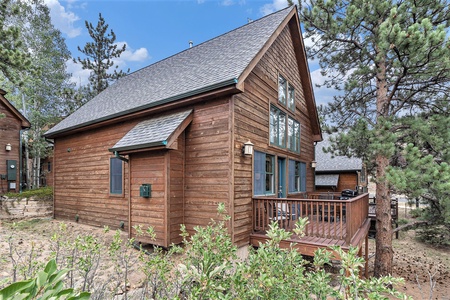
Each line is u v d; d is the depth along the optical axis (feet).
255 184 21.86
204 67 23.25
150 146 18.56
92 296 9.35
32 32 52.70
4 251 17.46
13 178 39.11
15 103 56.75
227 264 7.55
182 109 21.34
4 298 4.21
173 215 19.24
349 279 6.57
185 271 7.29
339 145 27.55
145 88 27.58
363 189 45.75
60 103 57.72
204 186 19.51
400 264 30.89
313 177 38.93
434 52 18.03
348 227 16.26
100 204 27.02
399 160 25.20
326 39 26.27
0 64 22.98
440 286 24.85
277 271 7.30
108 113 25.80
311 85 34.73
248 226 20.24
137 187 20.61
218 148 19.03
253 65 19.51
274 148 25.46
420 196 22.22
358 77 28.04
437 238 37.22
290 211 19.21
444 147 20.67
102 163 27.07
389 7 20.62
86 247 9.96
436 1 20.66
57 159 32.86
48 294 4.47
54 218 32.22
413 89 24.50
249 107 21.18
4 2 24.30
